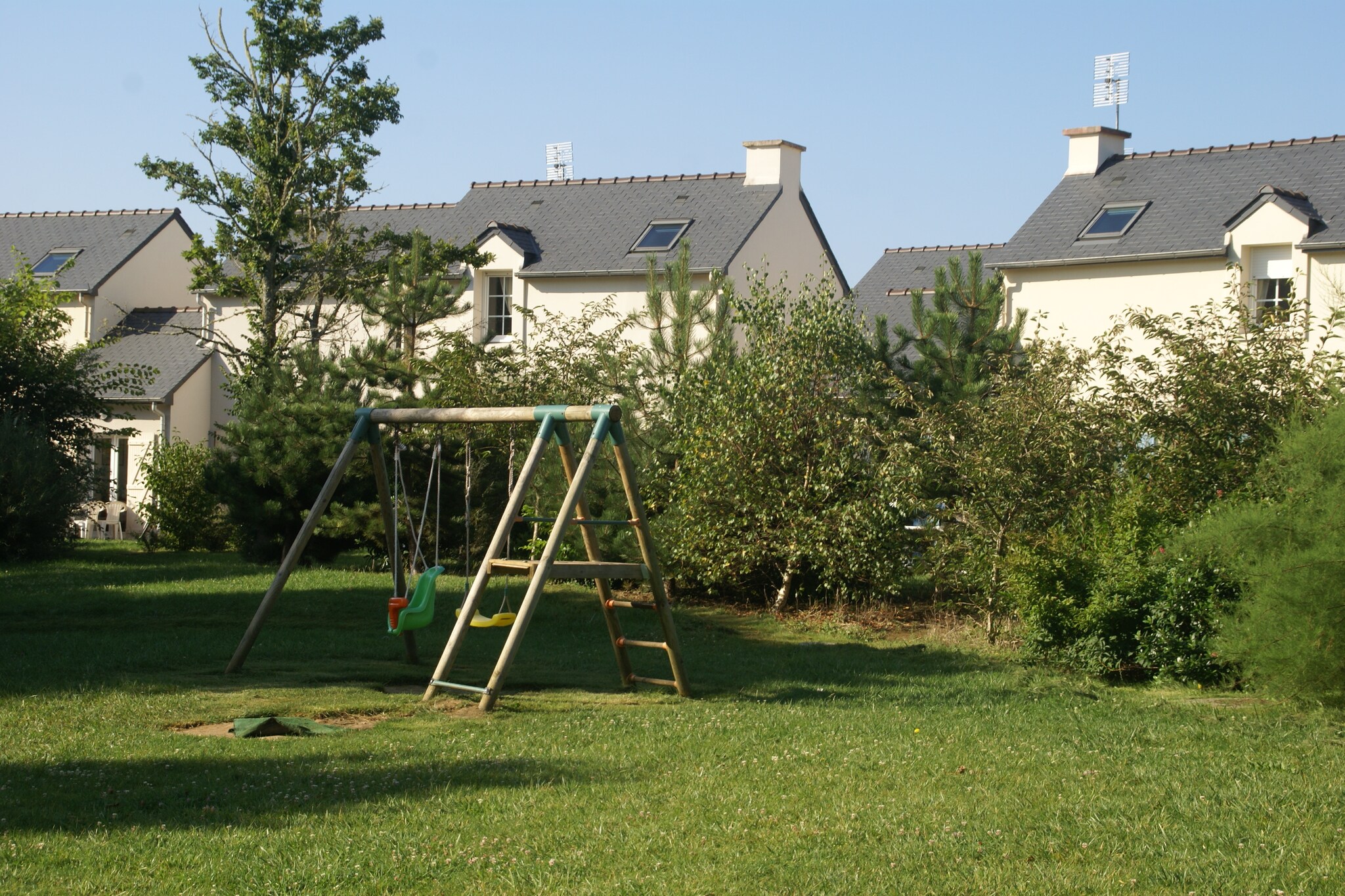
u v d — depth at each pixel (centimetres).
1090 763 771
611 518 1747
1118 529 1246
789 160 2975
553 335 2025
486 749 795
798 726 887
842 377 1711
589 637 1419
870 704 1001
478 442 1917
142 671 1079
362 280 2786
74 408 2411
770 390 1634
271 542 2027
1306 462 1013
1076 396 1452
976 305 1975
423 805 650
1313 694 984
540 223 3022
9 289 2656
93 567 1994
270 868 543
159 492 2597
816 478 1616
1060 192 2652
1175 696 1081
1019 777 730
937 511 1520
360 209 3284
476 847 578
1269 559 995
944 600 1730
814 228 3088
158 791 670
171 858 555
